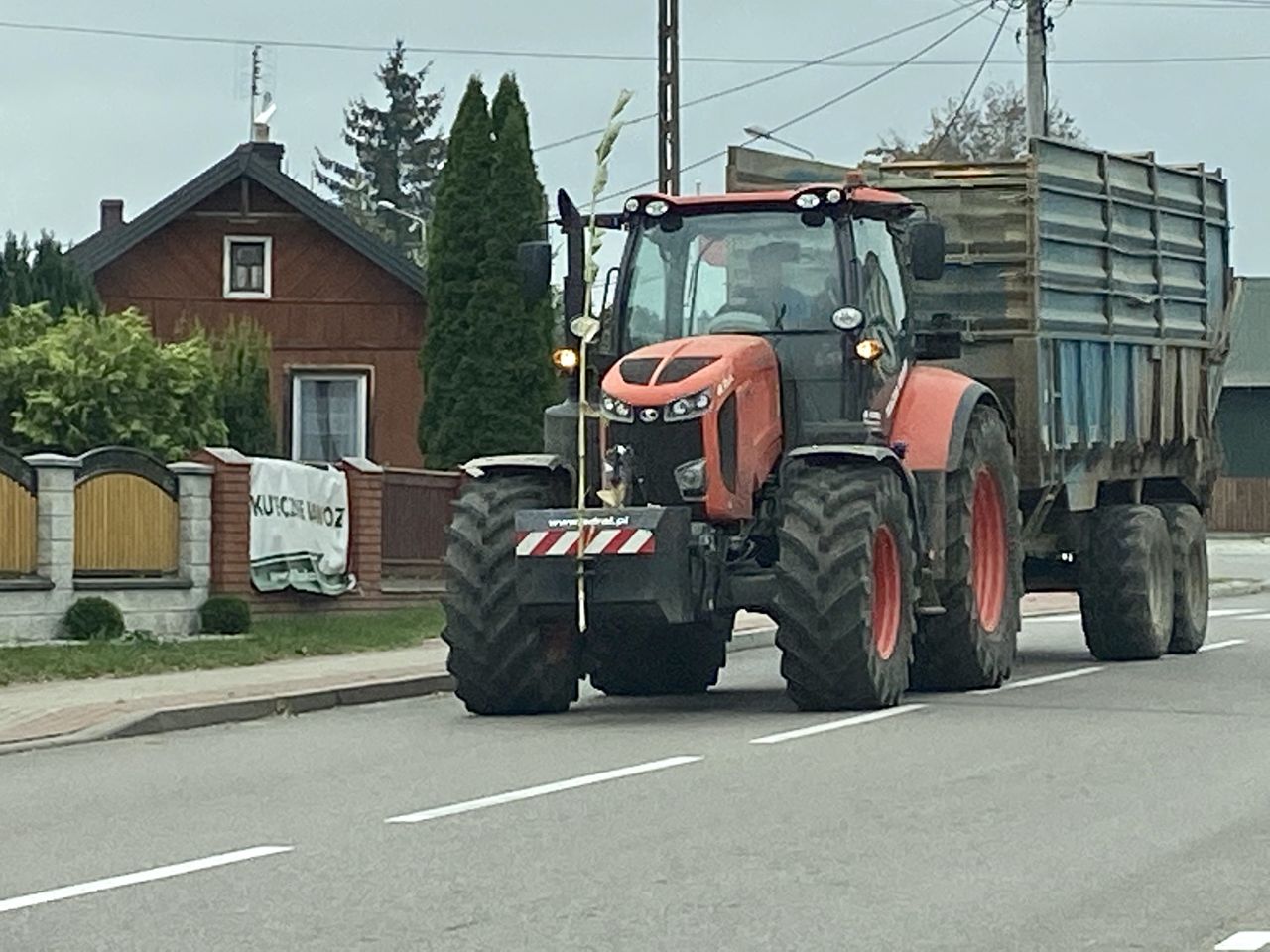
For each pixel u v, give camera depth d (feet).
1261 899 30.40
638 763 44.32
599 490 53.31
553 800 39.42
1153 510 70.69
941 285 64.54
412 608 85.92
